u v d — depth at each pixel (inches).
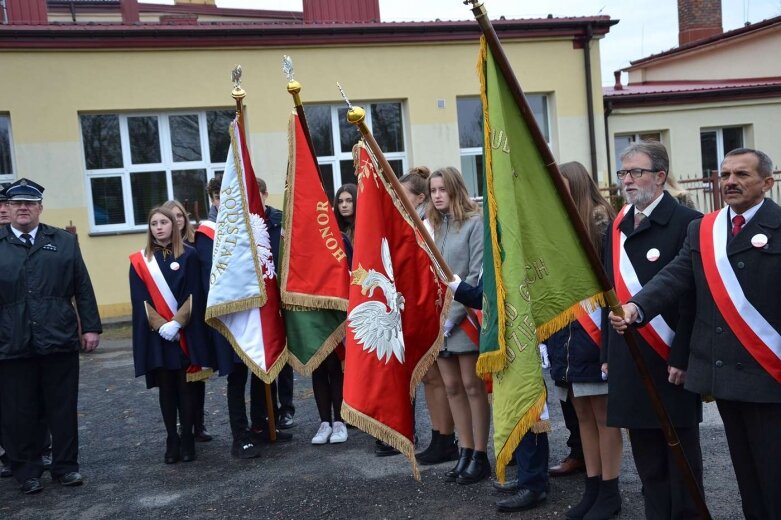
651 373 133.9
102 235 472.7
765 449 119.6
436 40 523.5
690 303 128.8
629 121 602.2
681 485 132.8
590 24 545.3
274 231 223.8
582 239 126.6
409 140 528.1
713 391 121.4
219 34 482.6
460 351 177.5
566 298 129.3
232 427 217.6
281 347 209.8
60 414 203.3
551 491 172.1
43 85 458.9
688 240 127.6
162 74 478.6
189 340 212.8
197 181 497.4
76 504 189.2
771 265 117.0
